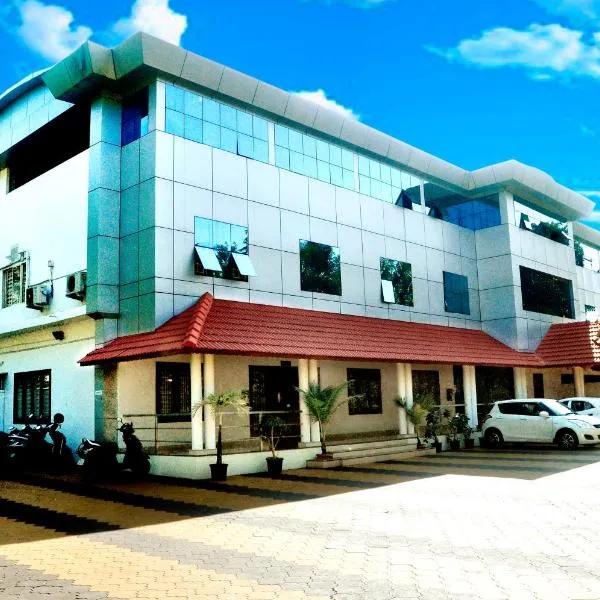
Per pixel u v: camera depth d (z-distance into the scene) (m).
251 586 6.03
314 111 20.12
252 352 14.73
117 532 8.61
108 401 15.63
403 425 19.89
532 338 26.09
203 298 16.08
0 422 20.20
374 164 22.80
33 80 19.70
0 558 7.24
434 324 23.80
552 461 15.95
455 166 25.69
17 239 20.28
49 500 11.39
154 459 14.99
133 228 16.44
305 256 19.47
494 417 20.67
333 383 20.12
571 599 5.48
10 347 20.27
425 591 5.75
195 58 16.81
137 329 15.81
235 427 16.48
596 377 31.23
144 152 16.44
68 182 18.14
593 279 35.97
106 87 17.19
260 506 10.50
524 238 26.94
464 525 8.58
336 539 7.91
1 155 21.27
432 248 24.52
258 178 18.52
